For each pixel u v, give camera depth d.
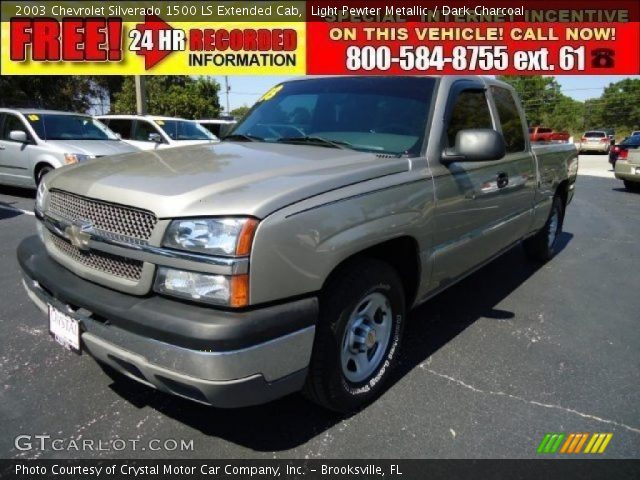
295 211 2.11
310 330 2.17
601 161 26.30
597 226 8.16
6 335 3.42
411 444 2.45
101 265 2.32
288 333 2.08
